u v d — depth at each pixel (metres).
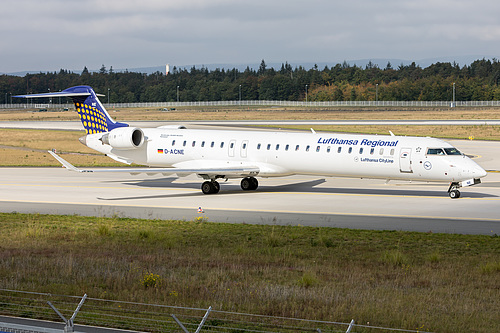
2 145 173.00
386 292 35.25
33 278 38.59
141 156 92.81
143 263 43.72
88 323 28.72
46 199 81.44
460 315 30.61
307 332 27.89
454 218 65.06
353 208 72.31
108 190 90.62
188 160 88.88
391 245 51.22
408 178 76.31
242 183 89.94
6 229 59.56
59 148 165.62
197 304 32.72
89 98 95.62
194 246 51.16
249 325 28.89
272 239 52.22
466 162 73.12
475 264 43.88
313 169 80.50
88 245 51.59
